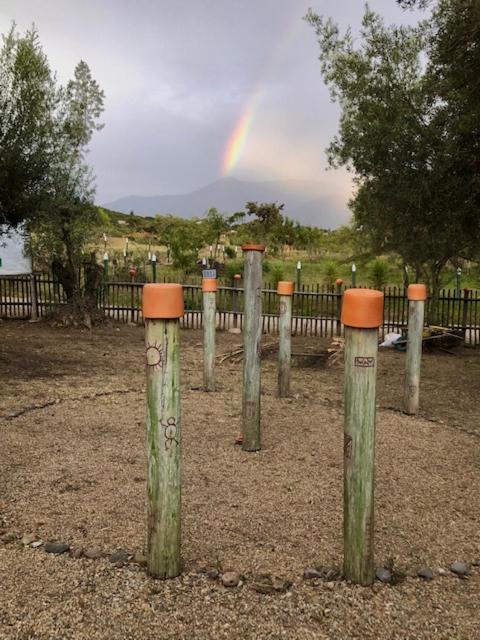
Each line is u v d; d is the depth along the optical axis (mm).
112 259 19781
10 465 4195
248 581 2703
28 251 12547
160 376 2562
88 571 2750
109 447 4656
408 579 2801
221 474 4141
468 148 9586
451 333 11062
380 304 2500
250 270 4520
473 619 2486
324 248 36031
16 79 9594
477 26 7773
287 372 6605
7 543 3037
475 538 3295
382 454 4730
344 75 11898
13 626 2336
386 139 10383
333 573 2785
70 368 8133
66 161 11094
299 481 4043
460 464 4574
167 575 2686
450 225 10289
